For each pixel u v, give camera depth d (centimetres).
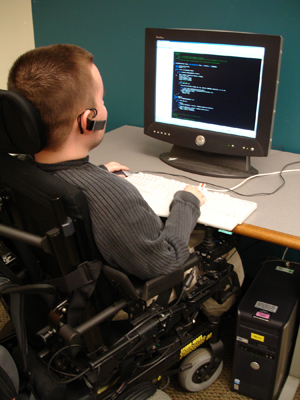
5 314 174
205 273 119
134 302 93
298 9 144
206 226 118
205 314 142
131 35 187
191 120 150
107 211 80
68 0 196
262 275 147
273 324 124
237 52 130
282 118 165
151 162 158
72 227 77
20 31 218
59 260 78
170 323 110
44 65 78
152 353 114
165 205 119
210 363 139
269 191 132
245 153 141
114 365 94
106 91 208
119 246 84
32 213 85
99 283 92
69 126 82
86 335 91
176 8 171
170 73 148
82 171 85
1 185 89
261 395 138
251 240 192
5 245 101
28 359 98
